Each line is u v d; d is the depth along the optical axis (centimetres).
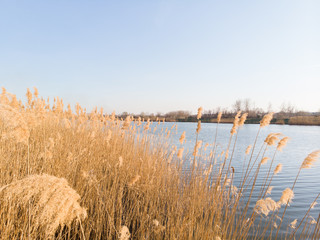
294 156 1538
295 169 1131
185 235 368
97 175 526
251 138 2722
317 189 795
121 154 759
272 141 402
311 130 4028
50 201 160
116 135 873
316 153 315
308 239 435
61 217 163
